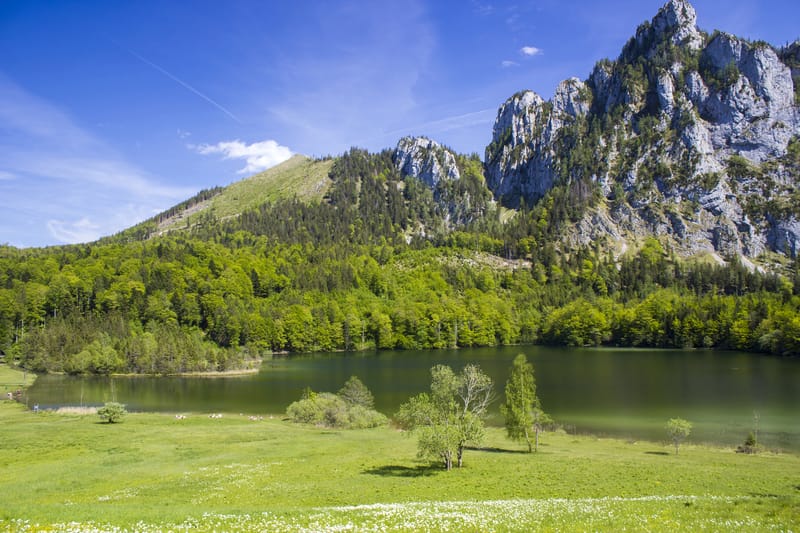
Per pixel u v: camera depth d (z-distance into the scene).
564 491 37.22
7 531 20.69
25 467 49.34
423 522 23.47
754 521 23.19
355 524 23.12
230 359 148.00
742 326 163.00
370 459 52.84
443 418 49.72
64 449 57.75
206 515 25.56
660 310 189.50
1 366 155.38
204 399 105.69
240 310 198.50
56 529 21.02
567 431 71.88
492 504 29.69
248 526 22.69
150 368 143.50
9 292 181.50
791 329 141.25
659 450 58.62
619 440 65.75
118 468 48.50
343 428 76.19
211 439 64.12
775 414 77.94
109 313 182.38
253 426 75.69
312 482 42.19
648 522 23.19
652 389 101.69
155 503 34.84
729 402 87.44
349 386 90.19
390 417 84.81
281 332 196.38
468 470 46.53
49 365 146.38
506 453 57.09
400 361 164.50
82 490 40.38
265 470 47.31
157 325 181.50
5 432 67.50
